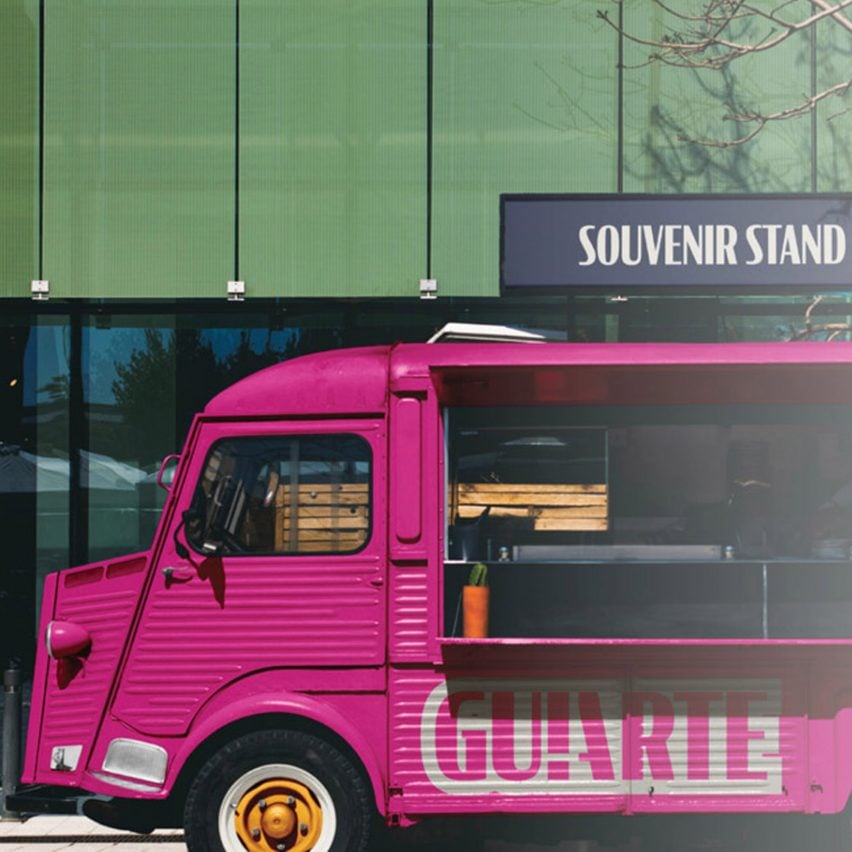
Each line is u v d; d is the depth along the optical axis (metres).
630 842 9.25
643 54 13.61
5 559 13.80
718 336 13.48
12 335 13.80
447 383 8.12
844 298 13.45
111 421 13.82
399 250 13.63
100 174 13.66
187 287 13.65
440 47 13.67
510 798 7.82
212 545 8.01
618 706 7.87
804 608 7.95
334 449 8.06
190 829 7.79
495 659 7.86
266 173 13.67
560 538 8.02
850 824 8.09
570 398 8.11
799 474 8.16
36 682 8.18
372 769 7.77
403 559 7.93
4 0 13.67
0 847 9.40
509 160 13.63
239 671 7.91
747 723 7.87
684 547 8.02
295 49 13.68
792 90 13.60
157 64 13.68
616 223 13.06
